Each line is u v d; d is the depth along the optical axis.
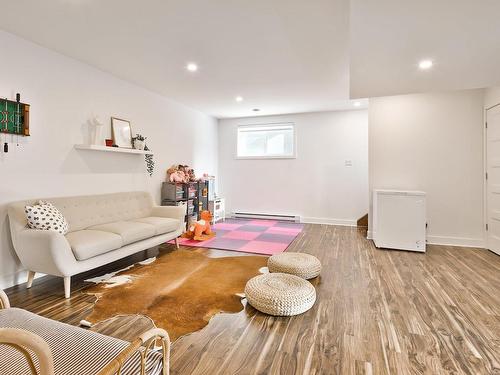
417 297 2.39
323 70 3.49
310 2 2.08
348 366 1.52
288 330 1.87
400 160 4.37
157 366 0.95
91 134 3.42
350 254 3.70
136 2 2.11
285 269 2.75
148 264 3.22
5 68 2.56
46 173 2.93
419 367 1.51
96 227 3.05
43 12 2.24
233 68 3.46
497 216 3.70
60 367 0.88
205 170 6.22
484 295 2.43
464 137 4.10
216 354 1.61
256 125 6.47
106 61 3.26
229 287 2.56
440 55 2.83
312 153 6.06
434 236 4.27
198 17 2.31
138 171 4.25
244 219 6.48
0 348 0.95
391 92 4.18
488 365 1.53
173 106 5.03
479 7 2.00
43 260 2.33
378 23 2.24
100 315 2.04
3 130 2.52
